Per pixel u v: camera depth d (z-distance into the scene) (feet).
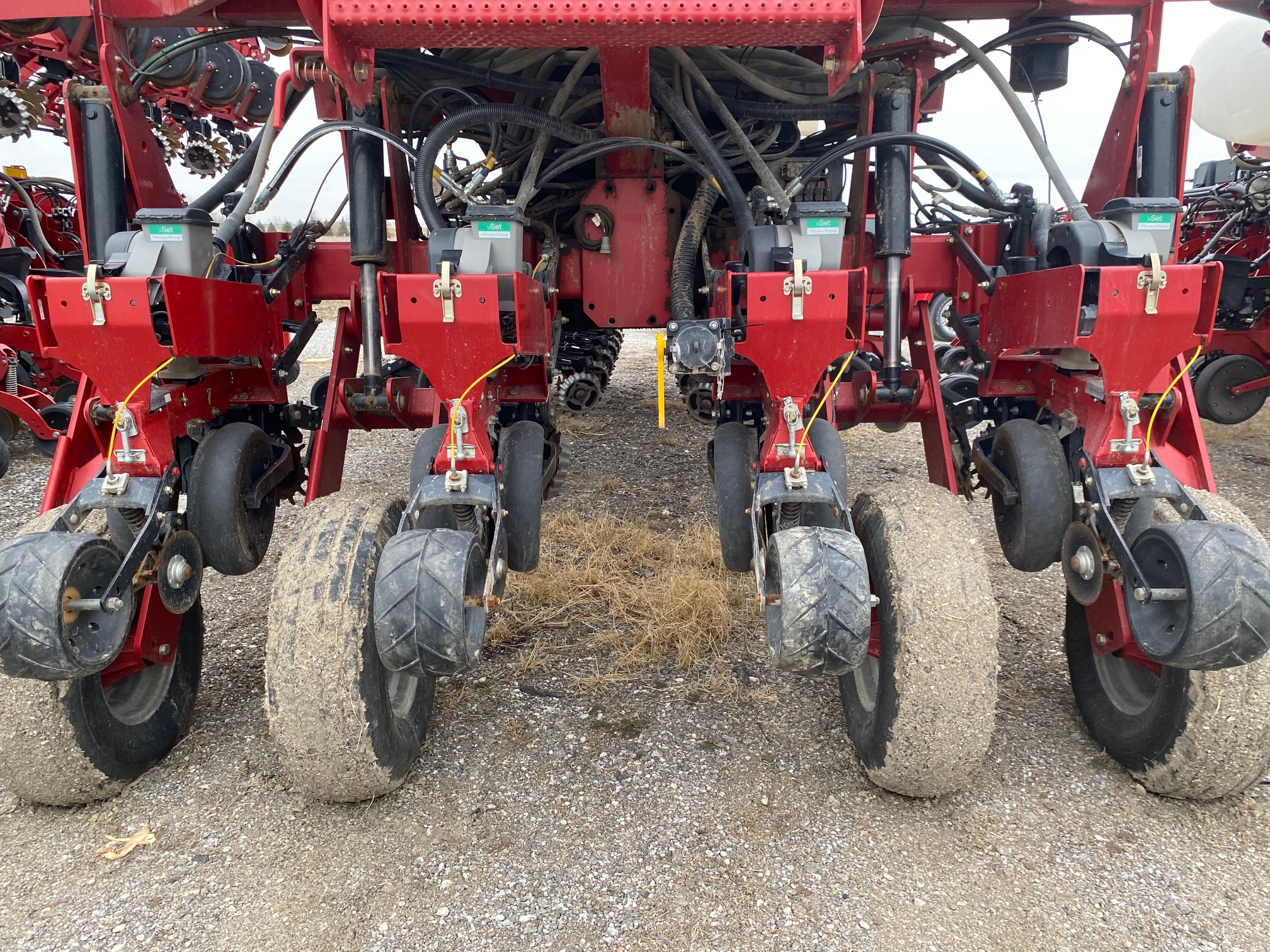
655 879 7.23
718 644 11.62
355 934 6.68
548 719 9.81
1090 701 9.29
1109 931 6.60
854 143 8.97
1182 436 8.90
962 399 16.35
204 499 9.00
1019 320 9.07
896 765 7.61
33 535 6.85
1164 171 9.10
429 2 6.53
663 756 9.04
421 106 11.87
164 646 8.97
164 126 20.86
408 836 7.82
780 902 6.95
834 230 7.63
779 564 6.63
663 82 9.72
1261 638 6.25
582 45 7.11
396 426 11.22
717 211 13.20
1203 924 6.66
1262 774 7.63
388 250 11.30
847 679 9.02
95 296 7.18
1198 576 6.32
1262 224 24.80
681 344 7.53
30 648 6.38
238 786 8.61
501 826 7.95
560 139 12.01
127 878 7.32
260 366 10.24
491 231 7.56
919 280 11.83
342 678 7.32
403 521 7.23
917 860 7.42
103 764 8.09
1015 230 10.62
